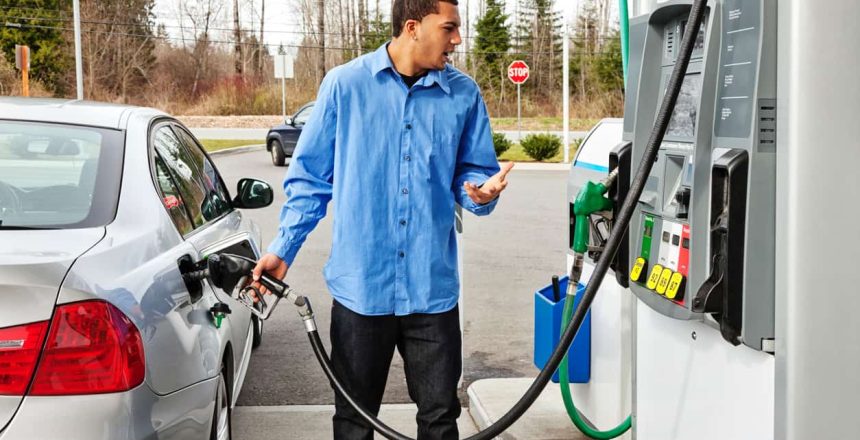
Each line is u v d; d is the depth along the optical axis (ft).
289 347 19.53
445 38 8.95
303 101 149.28
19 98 12.44
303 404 15.97
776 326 7.43
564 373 11.68
